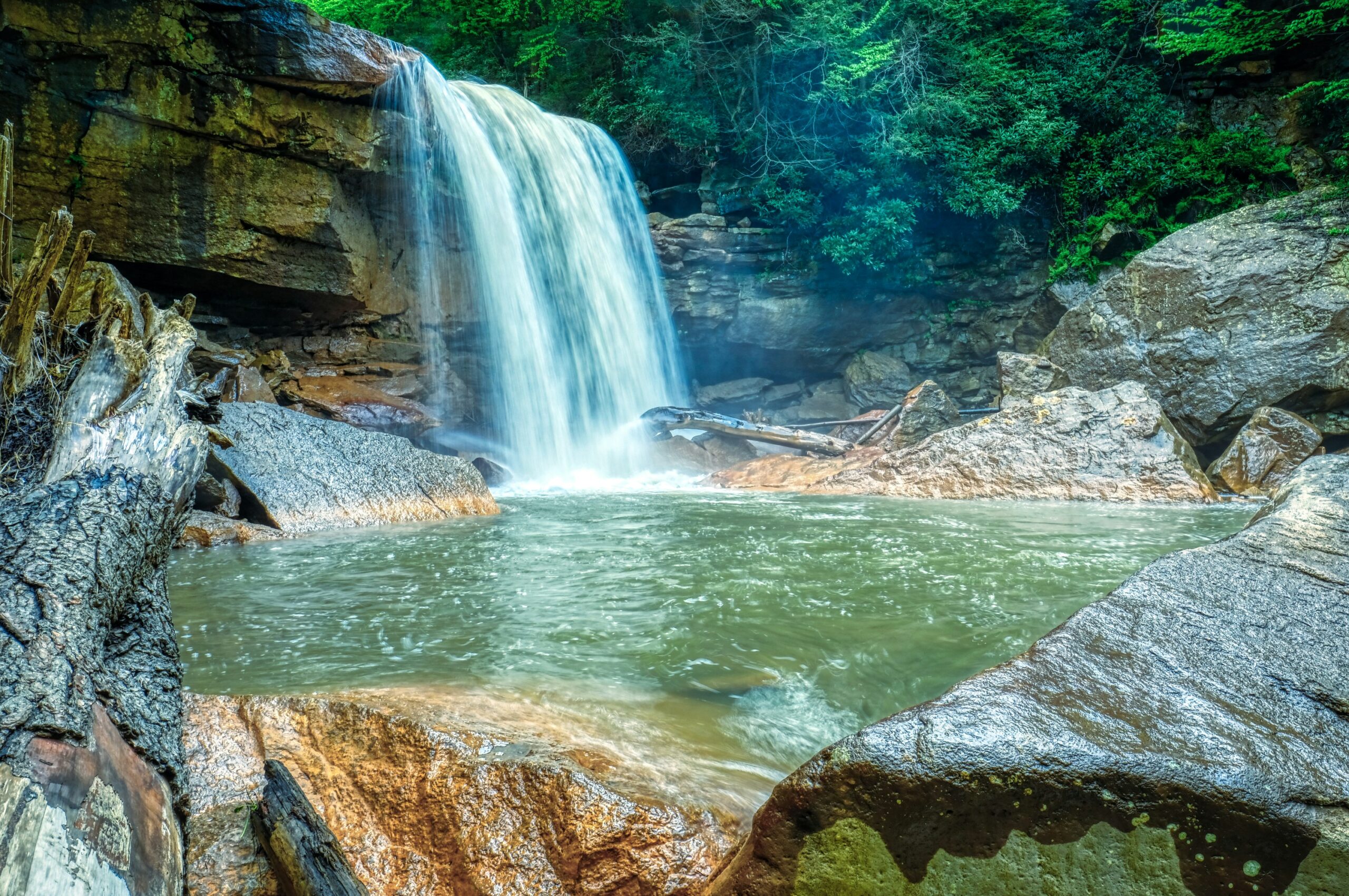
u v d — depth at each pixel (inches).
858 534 320.2
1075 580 224.1
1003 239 820.0
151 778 84.4
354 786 109.0
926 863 73.3
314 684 144.3
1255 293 601.6
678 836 96.5
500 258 686.5
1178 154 782.5
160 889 72.7
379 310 644.1
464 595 218.5
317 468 368.8
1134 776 70.9
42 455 157.9
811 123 821.9
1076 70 816.9
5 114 490.0
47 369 173.6
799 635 176.2
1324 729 78.0
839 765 75.0
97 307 197.8
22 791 64.1
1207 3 826.8
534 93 921.5
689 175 884.0
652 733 127.4
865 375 835.4
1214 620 95.1
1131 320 642.2
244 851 96.0
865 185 818.2
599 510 413.7
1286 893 68.2
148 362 151.9
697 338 825.5
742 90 818.8
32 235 506.0
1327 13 764.0
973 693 80.6
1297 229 605.6
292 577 243.8
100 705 83.0
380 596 218.5
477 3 899.4
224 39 533.6
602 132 800.9
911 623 183.2
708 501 457.7
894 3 802.2
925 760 73.3
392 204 638.5
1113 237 765.3
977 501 458.3
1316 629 93.7
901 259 823.7
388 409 559.8
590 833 96.0
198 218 550.9
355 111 584.7
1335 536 116.3
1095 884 71.1
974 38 837.2
